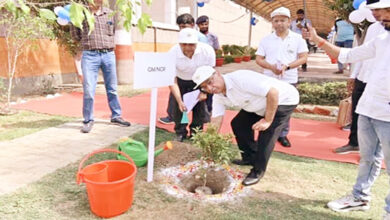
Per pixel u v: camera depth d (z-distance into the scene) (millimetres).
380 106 2121
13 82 6516
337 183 3020
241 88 2637
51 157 3357
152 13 12453
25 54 6723
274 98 2533
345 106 4793
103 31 4215
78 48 6082
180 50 3615
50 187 2697
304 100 6691
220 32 18109
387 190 2881
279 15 3682
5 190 2607
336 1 5473
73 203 2480
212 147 2803
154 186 2824
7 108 5203
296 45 3781
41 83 7238
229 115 5633
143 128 4578
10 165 3111
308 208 2549
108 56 4375
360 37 5277
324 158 3645
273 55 3822
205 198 2654
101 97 6781
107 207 2266
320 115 5812
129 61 8500
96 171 2488
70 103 6074
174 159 3426
